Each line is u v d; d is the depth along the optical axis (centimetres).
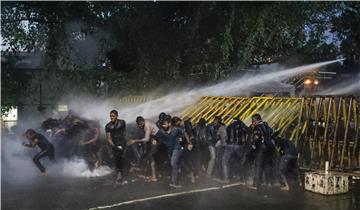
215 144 1052
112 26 1616
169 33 1603
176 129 936
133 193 873
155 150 992
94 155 1105
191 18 1570
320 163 1058
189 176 1029
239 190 902
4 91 1439
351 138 1106
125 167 1059
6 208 753
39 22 1490
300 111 1095
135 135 1127
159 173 1052
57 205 774
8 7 1432
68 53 1499
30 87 1549
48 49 1477
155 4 1582
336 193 859
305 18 1677
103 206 766
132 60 1627
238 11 1509
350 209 743
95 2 1539
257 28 1504
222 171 1005
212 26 1563
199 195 856
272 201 804
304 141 1085
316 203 787
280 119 1131
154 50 1605
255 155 918
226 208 753
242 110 1253
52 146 1068
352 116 1115
